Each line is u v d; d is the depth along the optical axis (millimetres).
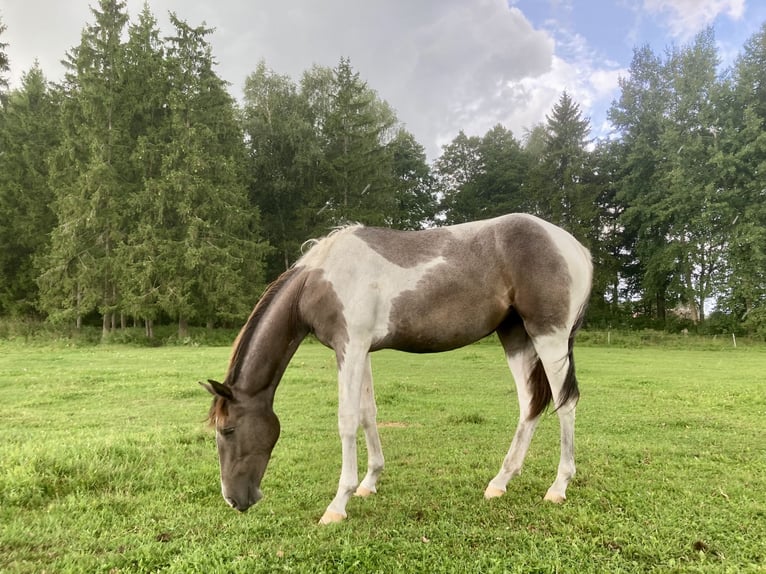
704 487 3766
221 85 26844
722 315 29109
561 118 36375
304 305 3420
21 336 21172
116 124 23156
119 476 3779
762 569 2475
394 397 8156
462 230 3656
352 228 3662
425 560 2586
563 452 3590
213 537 2879
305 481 3957
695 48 31328
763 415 6891
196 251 22297
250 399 3248
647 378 11219
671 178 30031
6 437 5062
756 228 26609
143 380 9625
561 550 2721
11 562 2523
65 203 22203
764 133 27172
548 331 3521
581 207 33344
